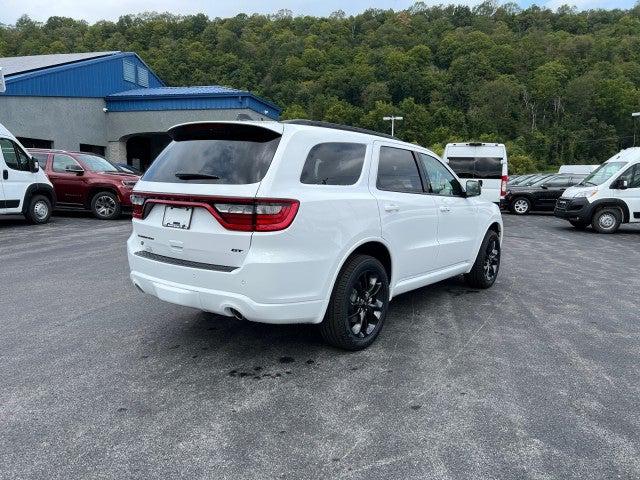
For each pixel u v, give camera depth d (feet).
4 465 8.35
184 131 12.80
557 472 8.34
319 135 12.53
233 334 14.55
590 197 42.06
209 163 11.98
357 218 12.76
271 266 10.95
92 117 69.67
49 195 39.50
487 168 48.88
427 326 15.64
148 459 8.56
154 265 12.48
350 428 9.59
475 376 11.96
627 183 41.52
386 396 10.89
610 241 37.37
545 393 11.12
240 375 11.84
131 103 71.26
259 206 10.95
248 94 68.23
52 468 8.29
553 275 23.98
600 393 11.16
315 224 11.63
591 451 8.93
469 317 16.66
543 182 63.21
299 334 14.64
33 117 60.39
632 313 17.53
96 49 182.39
